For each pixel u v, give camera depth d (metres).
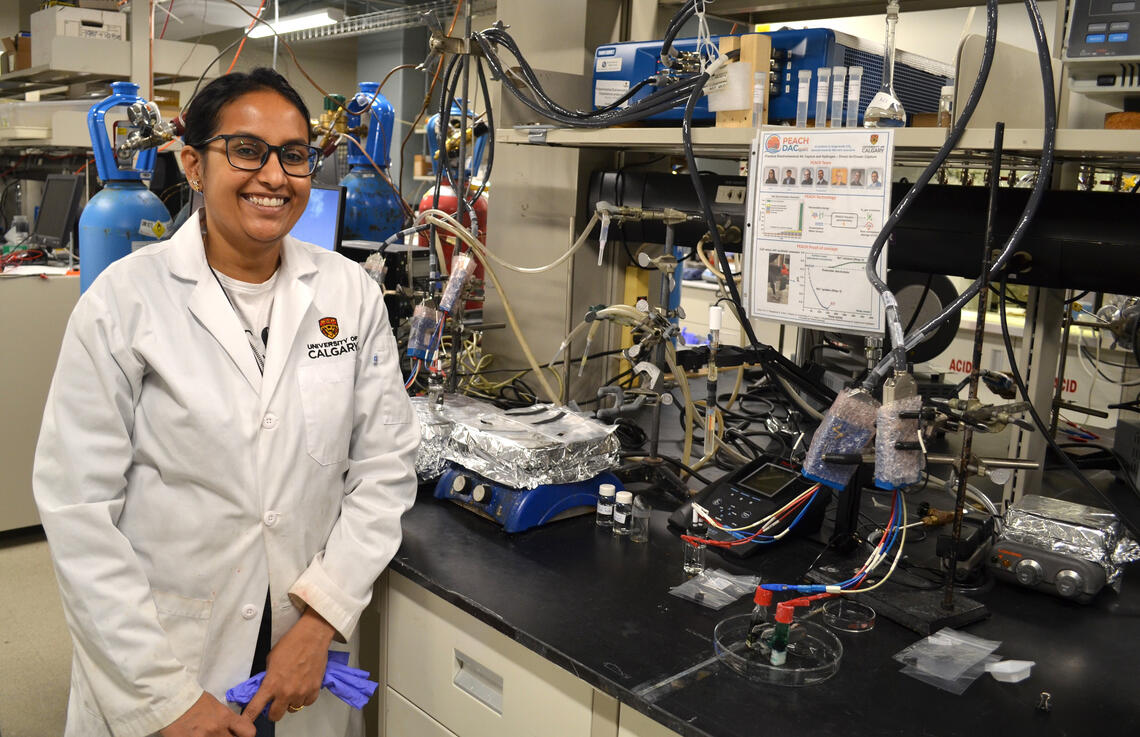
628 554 1.49
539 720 1.26
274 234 1.26
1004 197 1.61
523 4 2.27
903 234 1.72
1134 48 1.19
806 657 1.17
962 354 3.71
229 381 1.26
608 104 1.91
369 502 1.38
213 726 1.20
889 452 1.19
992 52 1.22
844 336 2.46
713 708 1.05
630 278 2.35
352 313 1.40
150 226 2.62
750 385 2.61
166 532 1.24
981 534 1.48
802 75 1.62
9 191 5.01
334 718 1.43
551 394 1.99
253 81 1.22
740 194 1.93
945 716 1.05
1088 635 1.27
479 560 1.45
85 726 1.29
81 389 1.18
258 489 1.26
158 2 4.61
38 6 5.99
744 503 1.54
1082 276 1.54
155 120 2.12
